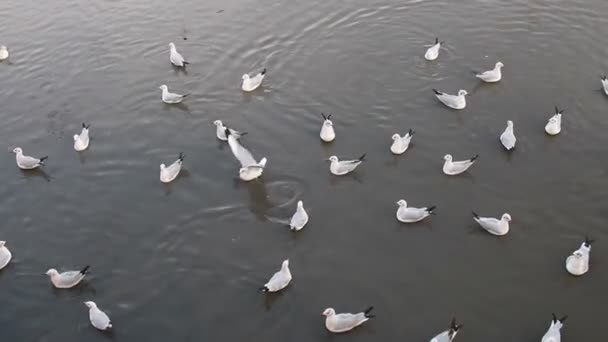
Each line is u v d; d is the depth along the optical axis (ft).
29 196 123.65
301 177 123.75
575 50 151.64
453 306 98.94
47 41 168.66
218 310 100.73
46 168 129.80
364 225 113.19
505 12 165.99
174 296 103.24
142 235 114.11
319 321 98.12
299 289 102.94
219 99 145.69
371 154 127.75
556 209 113.39
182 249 111.14
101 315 97.60
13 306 103.04
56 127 140.56
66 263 109.81
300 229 112.68
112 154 132.36
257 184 122.62
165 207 119.34
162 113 142.82
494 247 107.76
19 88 153.07
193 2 180.04
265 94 145.69
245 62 156.25
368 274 104.68
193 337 97.09
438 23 163.84
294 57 156.35
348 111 139.03
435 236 110.42
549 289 100.58
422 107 138.62
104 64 158.92
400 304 99.76
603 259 104.42
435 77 146.61
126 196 122.31
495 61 149.89
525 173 120.98
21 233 116.06
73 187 125.08
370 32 162.61
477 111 136.26
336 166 122.01
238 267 107.24
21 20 177.88
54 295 104.37
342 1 175.01
